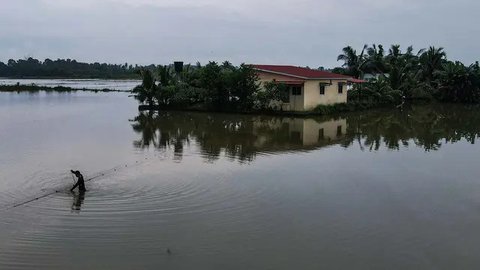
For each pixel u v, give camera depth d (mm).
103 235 11625
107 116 37812
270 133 28875
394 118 39406
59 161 19797
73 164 19234
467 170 19250
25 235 11555
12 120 34000
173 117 37469
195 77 45906
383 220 13062
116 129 30094
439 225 12750
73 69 174375
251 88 39375
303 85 38469
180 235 11719
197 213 13320
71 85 96625
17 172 17750
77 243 11148
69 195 14758
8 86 78062
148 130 29734
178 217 12969
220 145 24375
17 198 14430
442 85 58375
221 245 11172
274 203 14375
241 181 16812
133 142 25031
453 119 39375
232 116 38250
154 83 44812
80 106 46750
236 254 10703
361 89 48656
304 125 33031
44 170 18078
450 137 28797
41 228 12016
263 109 39344
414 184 16891
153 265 10094
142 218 12820
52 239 11344
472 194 15734
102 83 112625
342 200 14812
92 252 10672
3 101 52469
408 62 61281
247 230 12141
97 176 17188
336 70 63562
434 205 14492
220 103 41062
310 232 12094
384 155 22266
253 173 18062
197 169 18562
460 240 11742
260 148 23625
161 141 25469
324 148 23984
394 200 14922
